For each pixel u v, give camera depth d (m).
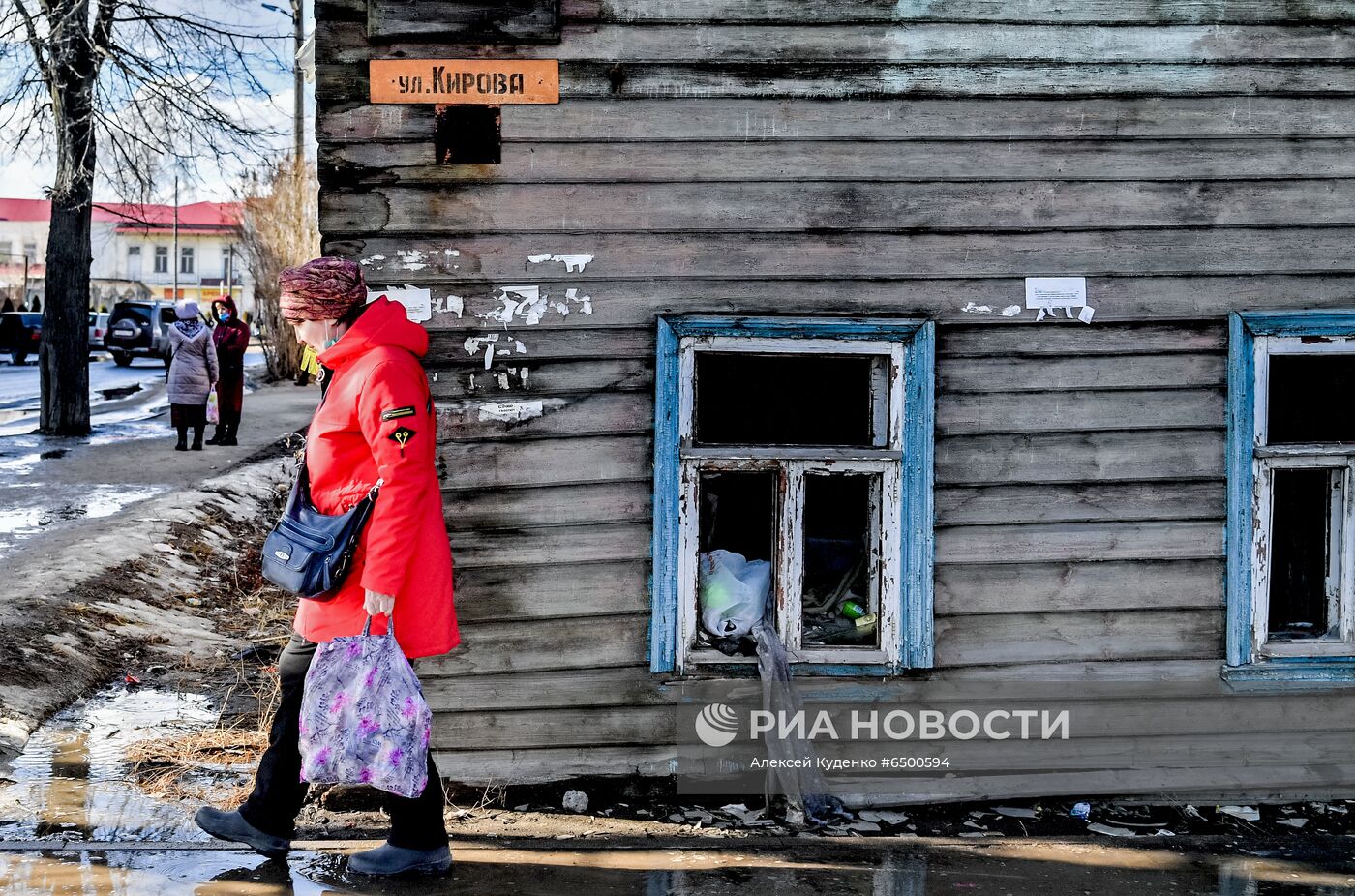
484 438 4.37
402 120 4.26
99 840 3.97
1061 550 4.59
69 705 5.46
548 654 4.44
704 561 4.67
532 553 4.41
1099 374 4.56
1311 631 4.86
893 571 4.54
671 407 4.39
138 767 4.71
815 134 4.40
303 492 3.60
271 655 6.54
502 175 4.31
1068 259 4.52
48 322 14.88
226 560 8.84
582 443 4.41
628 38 4.32
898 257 4.46
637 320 4.39
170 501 9.93
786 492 4.50
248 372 30.33
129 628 6.57
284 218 27.20
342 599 3.54
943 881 3.87
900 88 4.41
